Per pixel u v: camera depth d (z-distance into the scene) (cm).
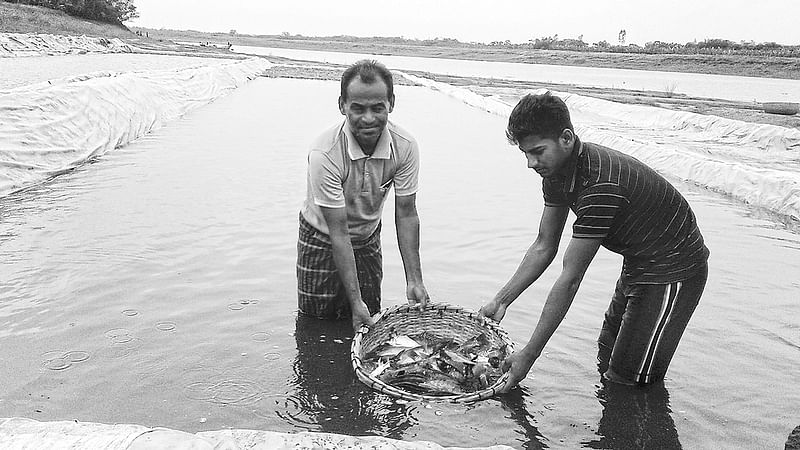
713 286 508
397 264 534
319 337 408
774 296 491
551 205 354
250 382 354
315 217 408
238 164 912
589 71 5219
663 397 350
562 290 319
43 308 430
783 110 1753
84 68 2339
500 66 5853
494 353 356
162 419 319
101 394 337
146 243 561
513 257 564
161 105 1408
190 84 1811
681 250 329
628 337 347
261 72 3244
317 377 362
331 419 324
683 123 1534
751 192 829
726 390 358
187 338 399
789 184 787
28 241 555
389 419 325
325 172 372
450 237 615
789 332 430
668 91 2658
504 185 851
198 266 514
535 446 307
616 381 362
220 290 471
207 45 7162
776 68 5000
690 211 336
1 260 509
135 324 414
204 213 657
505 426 322
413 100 2080
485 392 329
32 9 5066
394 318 384
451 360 351
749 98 2502
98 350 380
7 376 349
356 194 393
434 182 859
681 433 320
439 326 393
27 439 231
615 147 1200
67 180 786
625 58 6394
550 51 8450
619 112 1816
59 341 389
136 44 5397
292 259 537
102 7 6228
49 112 902
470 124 1505
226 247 560
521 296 477
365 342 366
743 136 1339
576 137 315
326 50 9050
